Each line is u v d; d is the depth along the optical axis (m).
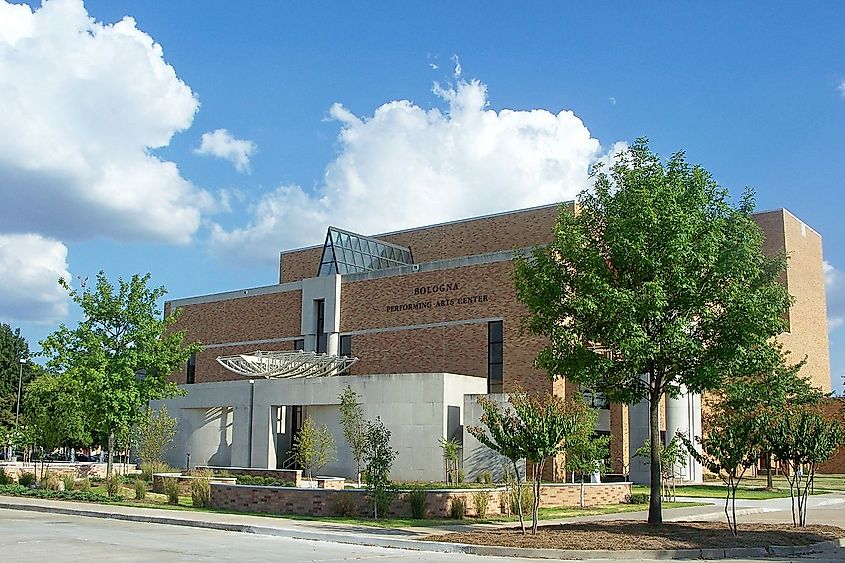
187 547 16.69
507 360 44.97
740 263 19.28
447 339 47.78
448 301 48.22
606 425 47.31
